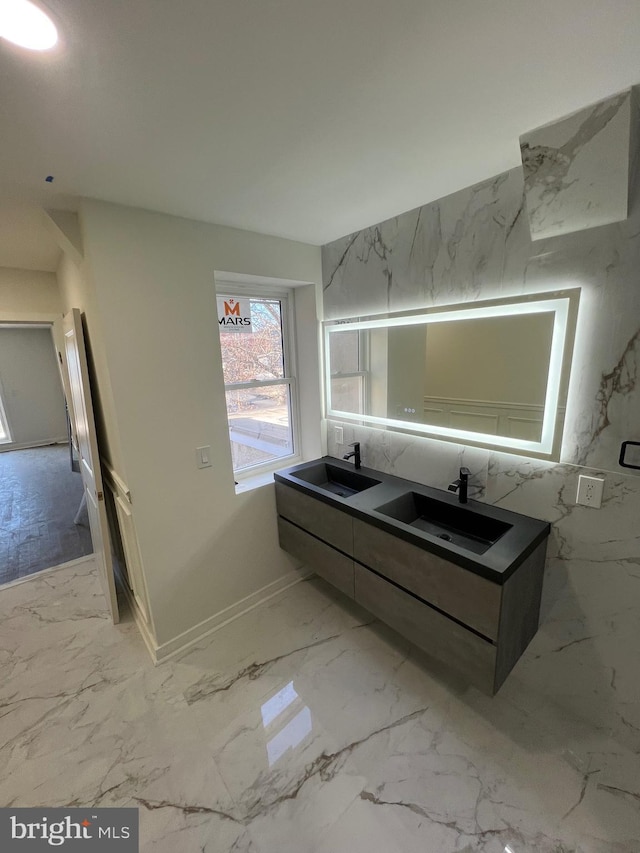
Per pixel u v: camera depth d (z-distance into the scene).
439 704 1.68
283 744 1.53
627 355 1.26
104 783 1.40
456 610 1.46
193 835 1.25
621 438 1.31
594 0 0.71
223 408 2.03
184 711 1.68
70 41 0.74
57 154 1.17
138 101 0.95
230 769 1.44
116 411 1.68
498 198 1.49
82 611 2.37
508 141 1.23
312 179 1.45
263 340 2.46
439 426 1.92
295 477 2.28
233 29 0.74
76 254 1.67
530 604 1.50
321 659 1.95
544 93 1.00
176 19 0.71
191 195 1.53
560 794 1.33
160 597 1.94
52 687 1.81
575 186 1.21
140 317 1.69
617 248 1.23
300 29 0.75
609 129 1.06
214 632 2.15
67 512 3.89
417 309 1.87
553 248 1.38
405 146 1.24
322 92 0.96
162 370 1.79
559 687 1.62
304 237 2.17
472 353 1.71
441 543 1.47
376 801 1.33
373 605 1.85
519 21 0.76
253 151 1.23
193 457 1.96
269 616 2.28
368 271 2.09
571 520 1.48
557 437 1.46
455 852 1.18
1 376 6.47
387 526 1.66
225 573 2.19
